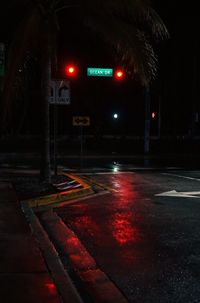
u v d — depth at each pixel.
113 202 11.74
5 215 9.29
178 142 42.53
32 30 13.68
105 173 19.41
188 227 8.93
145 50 13.62
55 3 13.49
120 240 8.00
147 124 34.25
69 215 10.07
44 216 9.96
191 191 13.86
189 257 6.98
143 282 5.93
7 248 6.91
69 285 5.60
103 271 6.37
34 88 32.16
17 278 5.64
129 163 25.47
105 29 13.60
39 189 12.95
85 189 13.25
